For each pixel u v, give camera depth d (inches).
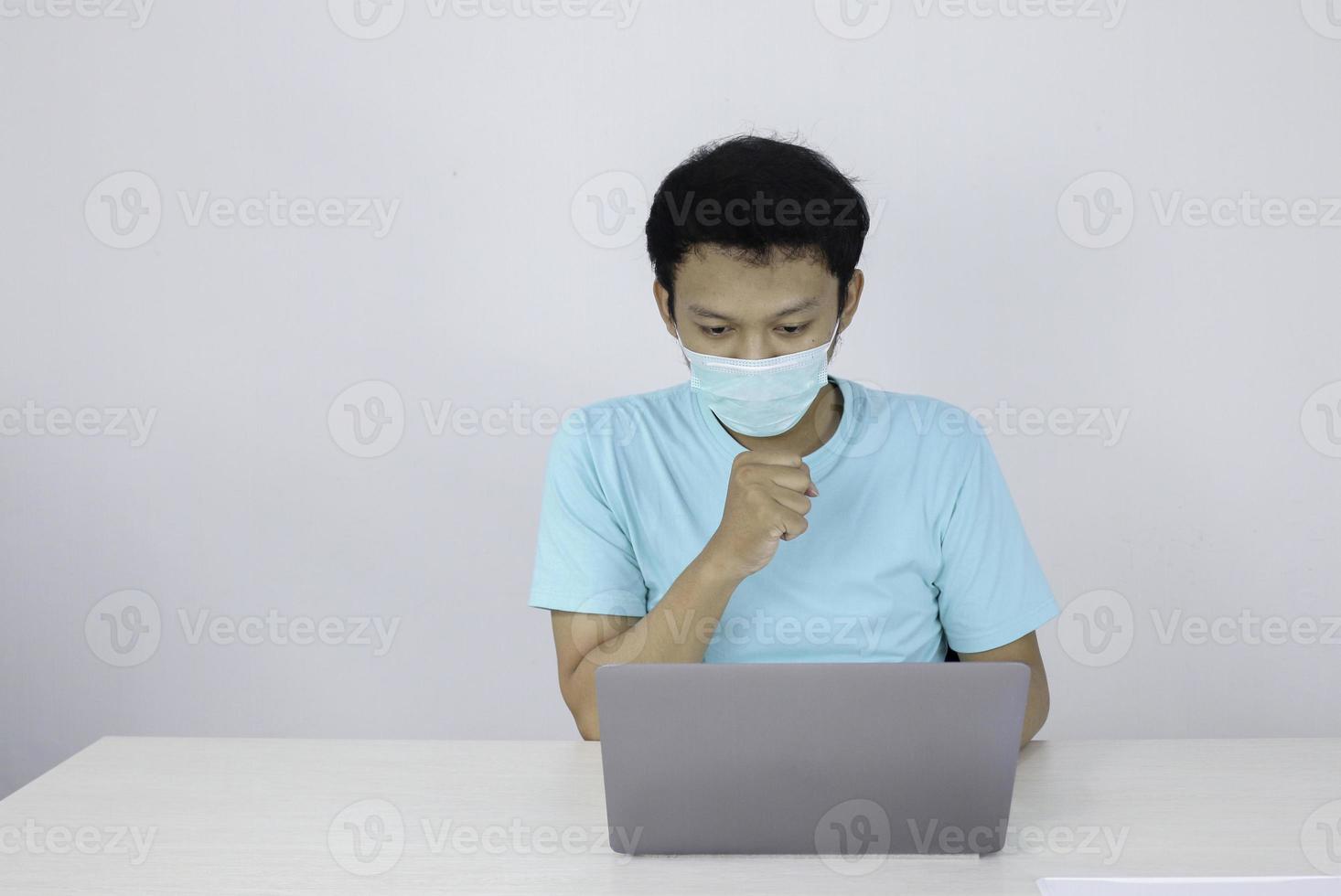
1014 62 81.5
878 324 83.3
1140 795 45.0
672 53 82.0
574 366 84.3
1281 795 44.9
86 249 84.4
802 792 39.4
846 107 82.0
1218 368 83.3
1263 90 81.4
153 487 86.2
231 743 51.6
